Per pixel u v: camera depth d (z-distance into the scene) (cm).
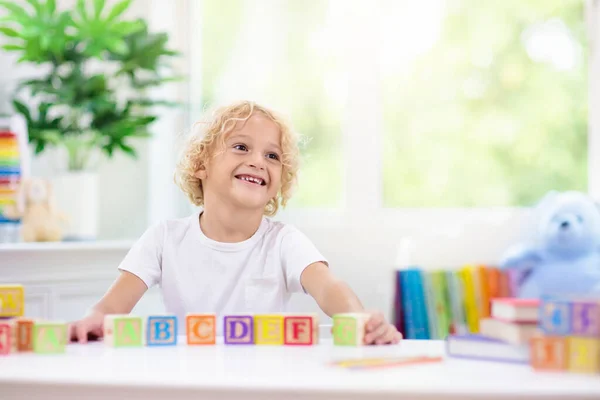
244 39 275
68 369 82
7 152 216
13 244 215
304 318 107
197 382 72
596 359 77
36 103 254
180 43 276
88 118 258
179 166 166
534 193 253
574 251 212
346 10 259
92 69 265
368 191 253
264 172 152
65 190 238
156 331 108
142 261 147
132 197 271
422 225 246
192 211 266
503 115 256
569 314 79
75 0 264
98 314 126
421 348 101
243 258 149
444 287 216
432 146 258
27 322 100
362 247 248
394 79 259
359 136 254
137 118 238
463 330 211
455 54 258
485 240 240
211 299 147
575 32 247
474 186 256
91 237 242
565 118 249
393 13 258
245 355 94
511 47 255
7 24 251
